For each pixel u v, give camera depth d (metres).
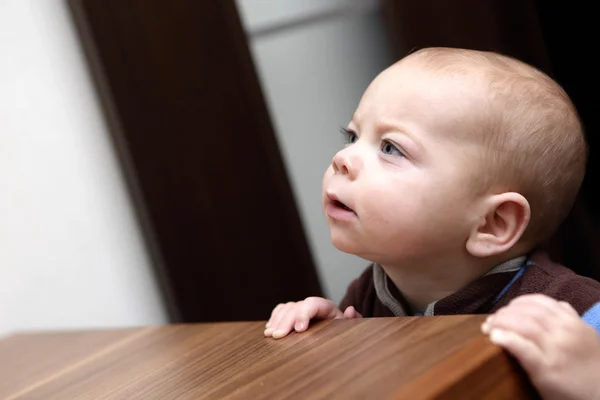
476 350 0.58
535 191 0.86
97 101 1.56
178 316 1.61
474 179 0.83
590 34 1.31
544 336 0.60
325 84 1.74
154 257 1.61
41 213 1.50
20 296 1.47
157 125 1.57
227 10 1.61
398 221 0.83
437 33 1.43
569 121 0.88
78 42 1.54
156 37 1.56
